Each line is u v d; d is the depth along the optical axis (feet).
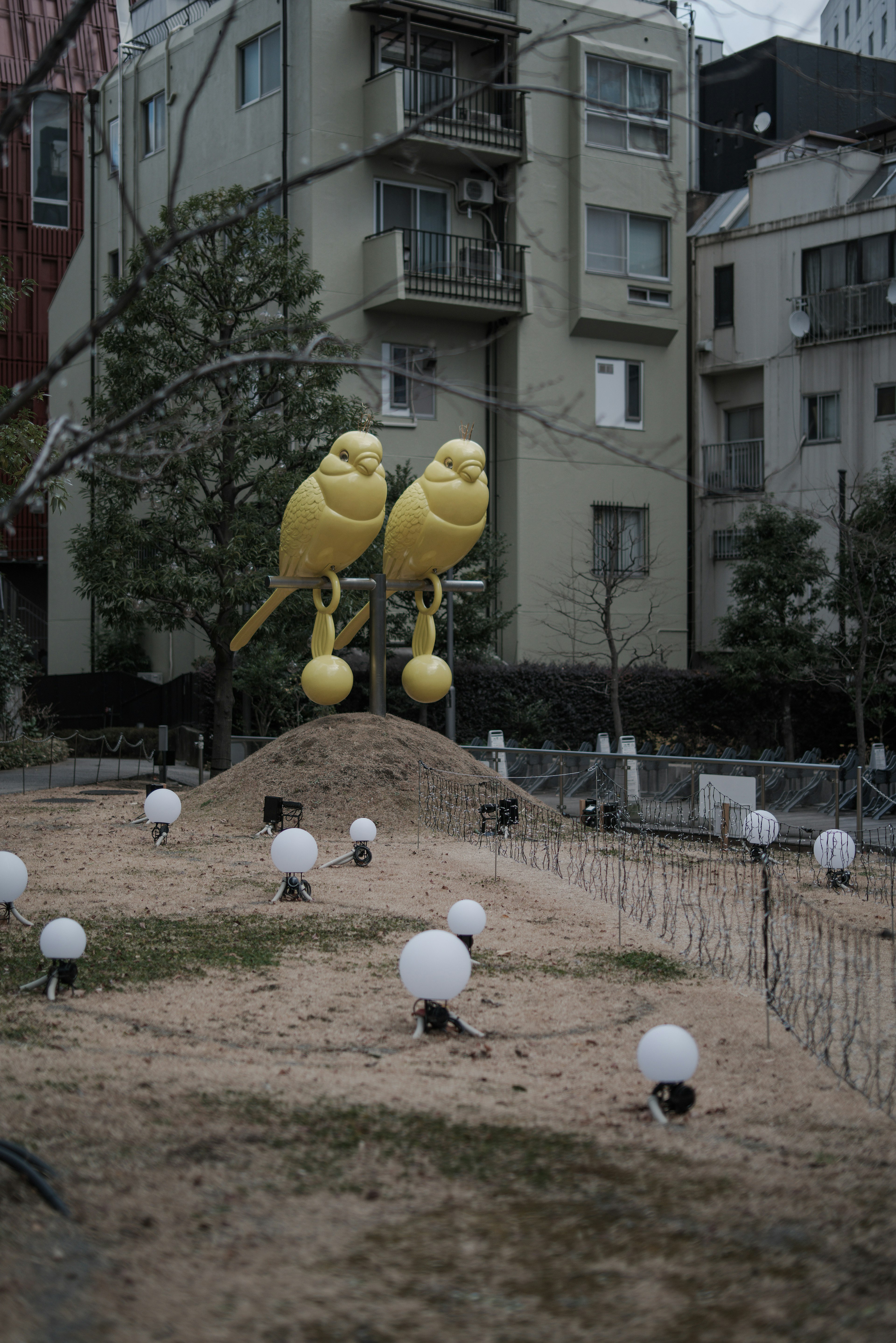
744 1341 14.02
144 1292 14.98
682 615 109.29
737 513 108.17
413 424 98.58
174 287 75.20
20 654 103.65
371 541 63.98
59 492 57.93
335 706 92.38
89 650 119.96
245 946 35.60
